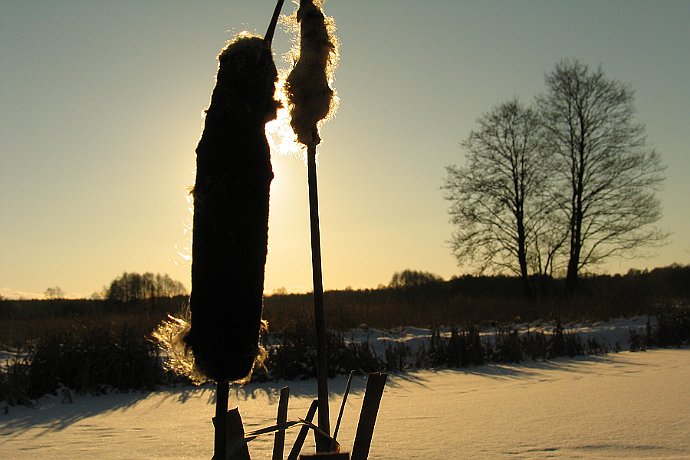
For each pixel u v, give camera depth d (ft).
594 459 19.03
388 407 29.45
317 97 15.01
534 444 21.15
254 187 12.05
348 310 74.74
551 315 89.61
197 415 29.37
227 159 11.98
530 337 54.85
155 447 22.61
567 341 54.80
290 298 118.83
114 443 23.48
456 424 24.97
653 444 20.70
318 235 14.60
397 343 55.16
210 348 11.70
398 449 20.85
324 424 14.07
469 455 19.86
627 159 134.51
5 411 31.42
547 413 26.78
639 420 24.61
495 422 25.17
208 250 11.80
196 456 21.13
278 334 53.67
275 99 12.92
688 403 28.07
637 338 61.57
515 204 140.36
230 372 11.80
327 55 15.31
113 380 37.63
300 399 33.45
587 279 145.59
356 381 40.09
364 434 13.37
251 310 11.90
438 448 20.89
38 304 131.54
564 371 42.57
